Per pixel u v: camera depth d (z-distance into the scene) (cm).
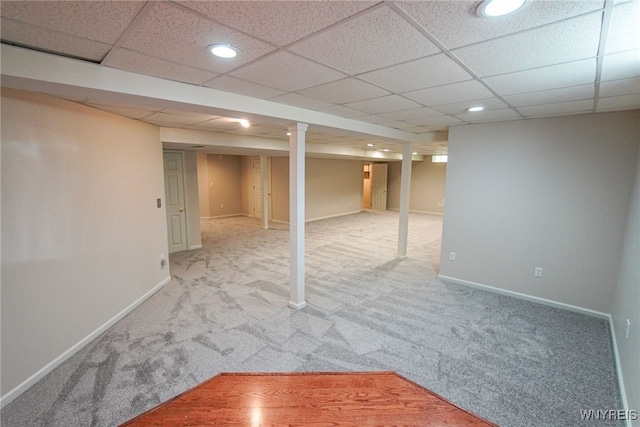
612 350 270
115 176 316
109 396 212
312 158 934
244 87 228
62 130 249
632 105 280
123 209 329
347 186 1082
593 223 331
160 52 162
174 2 111
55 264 243
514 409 204
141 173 366
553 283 358
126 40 147
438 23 128
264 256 564
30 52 158
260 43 150
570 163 339
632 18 121
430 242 675
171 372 238
